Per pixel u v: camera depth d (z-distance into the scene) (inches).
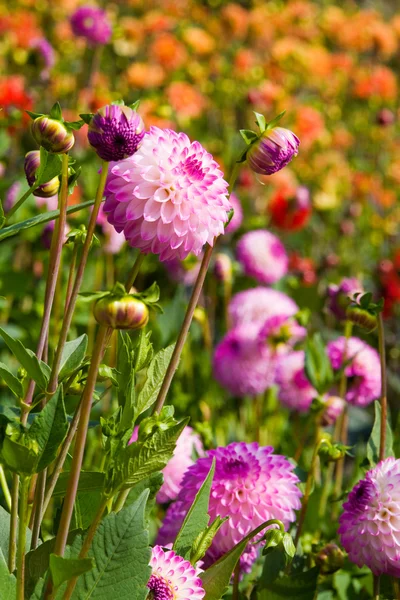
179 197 44.6
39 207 95.3
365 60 219.8
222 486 52.3
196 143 46.3
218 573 46.3
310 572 49.1
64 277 88.0
